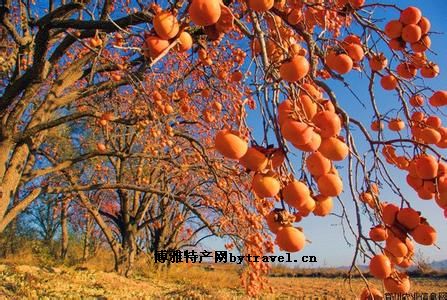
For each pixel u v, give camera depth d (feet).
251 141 4.41
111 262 71.00
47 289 34.22
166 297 37.88
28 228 77.82
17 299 28.40
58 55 21.56
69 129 43.88
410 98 6.66
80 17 22.49
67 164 26.43
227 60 18.12
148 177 48.26
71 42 21.27
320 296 41.34
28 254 64.90
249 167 4.24
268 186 4.17
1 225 23.43
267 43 5.95
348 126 4.82
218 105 15.51
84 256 70.79
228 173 24.80
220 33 5.08
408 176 5.09
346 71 5.62
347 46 5.98
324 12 6.47
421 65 6.51
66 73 23.20
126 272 53.72
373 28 6.48
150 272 60.34
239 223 25.53
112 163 49.42
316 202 4.56
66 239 72.33
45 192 26.66
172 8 5.15
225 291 46.39
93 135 41.75
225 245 29.22
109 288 39.91
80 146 43.09
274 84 4.51
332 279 73.87
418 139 5.87
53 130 37.76
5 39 25.04
